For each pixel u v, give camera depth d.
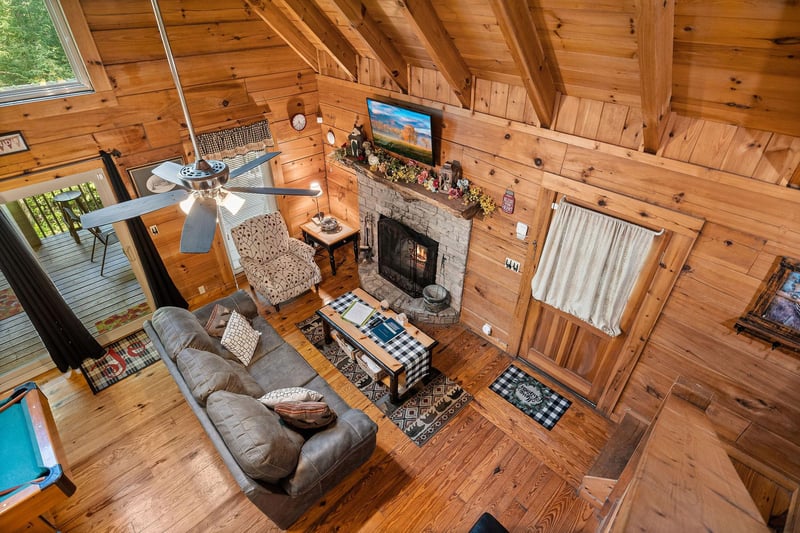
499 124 3.55
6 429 3.00
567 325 3.90
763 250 2.55
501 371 4.38
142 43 3.91
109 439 3.69
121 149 4.12
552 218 3.57
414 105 4.21
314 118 5.66
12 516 2.51
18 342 4.50
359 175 5.37
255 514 3.19
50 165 3.79
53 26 3.48
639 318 3.29
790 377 2.68
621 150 2.90
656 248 3.01
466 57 3.34
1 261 3.59
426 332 4.86
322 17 4.16
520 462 3.54
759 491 2.87
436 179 4.21
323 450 2.86
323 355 4.56
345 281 5.74
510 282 4.16
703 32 1.95
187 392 3.06
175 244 4.84
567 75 2.83
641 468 1.11
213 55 4.40
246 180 5.46
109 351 4.58
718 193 2.60
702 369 3.09
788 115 2.14
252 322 4.30
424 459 3.54
